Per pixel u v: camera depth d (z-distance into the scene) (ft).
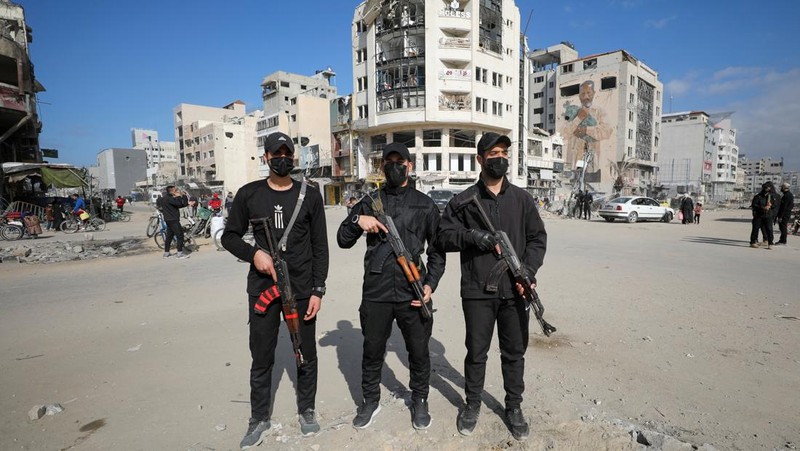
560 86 213.25
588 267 26.68
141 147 382.01
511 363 8.66
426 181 127.13
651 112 219.00
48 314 17.31
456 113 128.47
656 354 12.55
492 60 135.64
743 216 96.12
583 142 204.54
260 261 8.16
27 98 78.64
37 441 8.50
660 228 57.47
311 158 167.84
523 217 8.79
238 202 8.58
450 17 127.13
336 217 86.79
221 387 10.78
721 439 8.29
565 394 10.12
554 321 15.70
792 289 20.56
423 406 8.92
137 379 11.27
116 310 17.84
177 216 32.81
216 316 16.90
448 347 13.42
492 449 8.13
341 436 8.53
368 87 136.77
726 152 334.03
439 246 8.87
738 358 12.23
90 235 45.62
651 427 8.73
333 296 19.92
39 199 78.28
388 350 13.29
